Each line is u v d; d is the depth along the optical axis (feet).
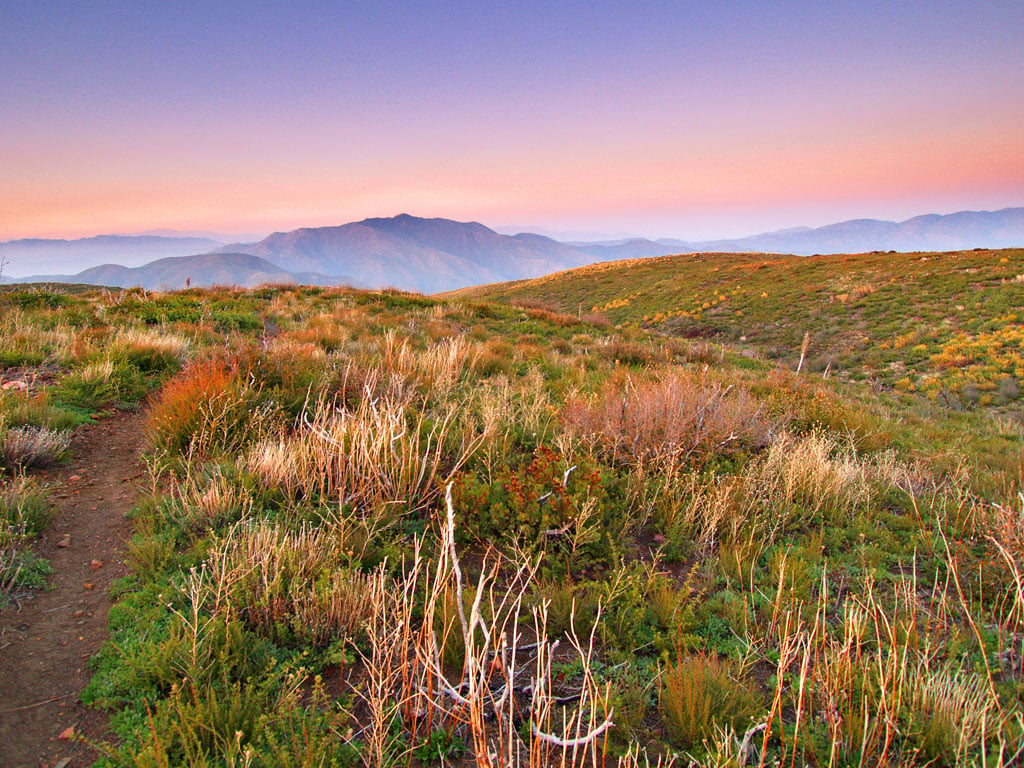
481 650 9.59
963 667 10.24
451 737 8.34
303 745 7.68
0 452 14.84
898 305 102.68
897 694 8.85
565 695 9.29
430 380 25.50
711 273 181.06
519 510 13.46
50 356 25.72
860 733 8.40
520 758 8.13
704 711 8.43
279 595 10.39
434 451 17.13
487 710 8.86
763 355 89.04
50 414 18.12
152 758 7.00
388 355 26.43
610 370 37.40
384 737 7.68
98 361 23.84
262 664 9.20
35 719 7.98
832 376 69.05
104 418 20.08
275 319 49.73
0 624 9.66
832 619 11.48
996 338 75.31
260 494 14.30
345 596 10.18
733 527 14.15
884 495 17.89
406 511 14.32
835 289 127.03
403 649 8.30
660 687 9.02
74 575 11.28
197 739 7.27
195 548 11.89
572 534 13.50
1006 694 9.49
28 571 10.84
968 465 21.59
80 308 41.16
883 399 53.72
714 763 7.66
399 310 62.49
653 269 216.33
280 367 23.00
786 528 15.64
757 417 22.25
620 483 16.80
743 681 9.63
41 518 12.59
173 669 8.63
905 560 14.20
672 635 10.56
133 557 11.71
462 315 63.57
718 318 129.90
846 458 19.44
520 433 20.34
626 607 11.10
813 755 8.31
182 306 47.32
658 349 54.03
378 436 15.52
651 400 20.06
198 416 17.42
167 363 26.68
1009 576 12.21
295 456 15.21
